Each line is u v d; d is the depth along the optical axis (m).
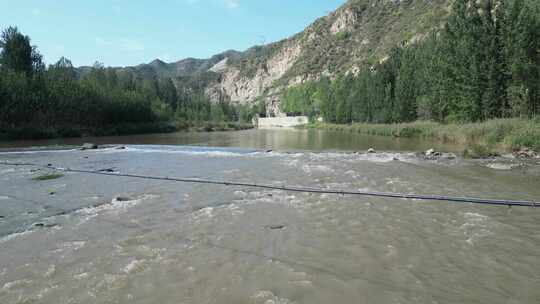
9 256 6.83
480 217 8.79
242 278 5.78
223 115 138.25
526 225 8.16
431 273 5.91
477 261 6.34
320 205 10.05
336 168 16.64
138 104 73.88
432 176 14.29
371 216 8.98
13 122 45.78
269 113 170.62
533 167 15.95
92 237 7.77
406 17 149.38
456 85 34.72
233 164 18.72
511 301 5.04
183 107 120.19
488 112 31.52
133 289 5.49
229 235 7.77
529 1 29.81
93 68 93.81
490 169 15.80
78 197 11.45
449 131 32.66
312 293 5.29
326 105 89.25
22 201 11.04
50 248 7.18
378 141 35.88
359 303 5.00
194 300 5.13
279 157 21.84
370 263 6.30
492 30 30.92
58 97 52.19
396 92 52.56
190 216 9.17
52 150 28.23
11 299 5.27
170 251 6.93
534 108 27.88
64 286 5.62
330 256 6.61
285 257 6.59
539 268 6.04
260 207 9.92
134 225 8.53
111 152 26.50
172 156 23.27
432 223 8.40
